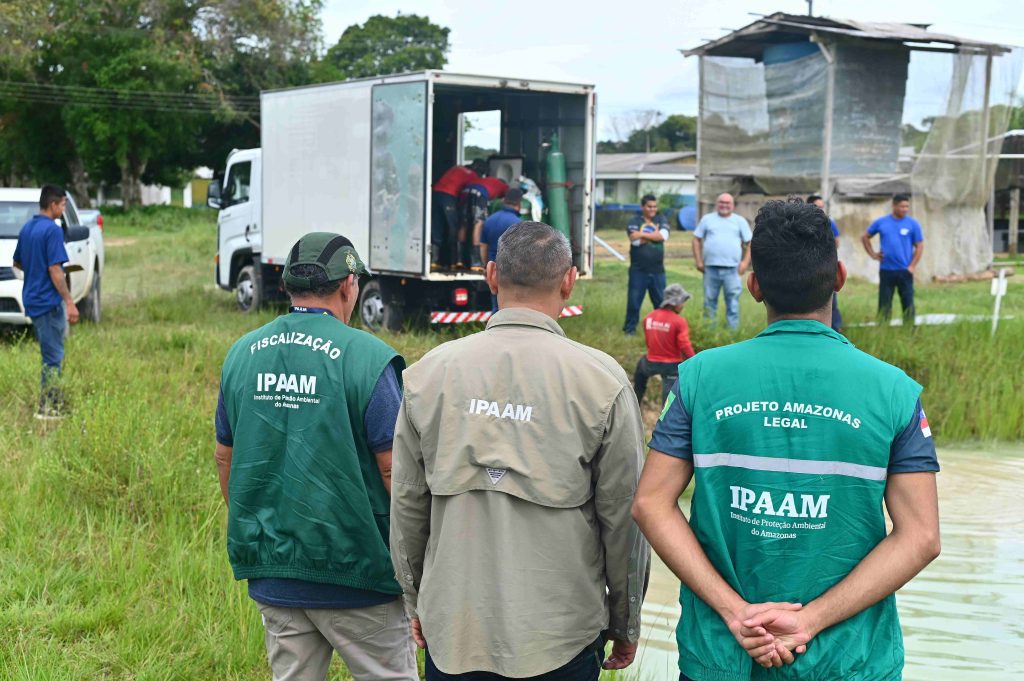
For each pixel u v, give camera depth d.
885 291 11.57
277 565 3.07
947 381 9.67
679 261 25.39
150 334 11.61
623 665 2.87
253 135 51.41
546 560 2.53
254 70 47.91
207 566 4.97
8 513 5.61
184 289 18.28
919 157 18.09
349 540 3.05
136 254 26.86
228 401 3.18
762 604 2.32
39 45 43.44
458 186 12.42
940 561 5.95
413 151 11.58
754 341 2.43
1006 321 11.66
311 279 3.11
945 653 4.77
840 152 18.55
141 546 5.17
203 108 44.44
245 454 3.09
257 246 14.80
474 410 2.57
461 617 2.54
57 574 4.91
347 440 3.04
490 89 12.04
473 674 2.55
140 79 42.75
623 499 2.57
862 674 2.29
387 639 3.17
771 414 2.34
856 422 2.29
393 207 11.92
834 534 2.30
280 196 13.86
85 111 42.97
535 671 2.51
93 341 10.82
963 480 7.66
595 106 12.55
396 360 3.11
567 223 12.80
